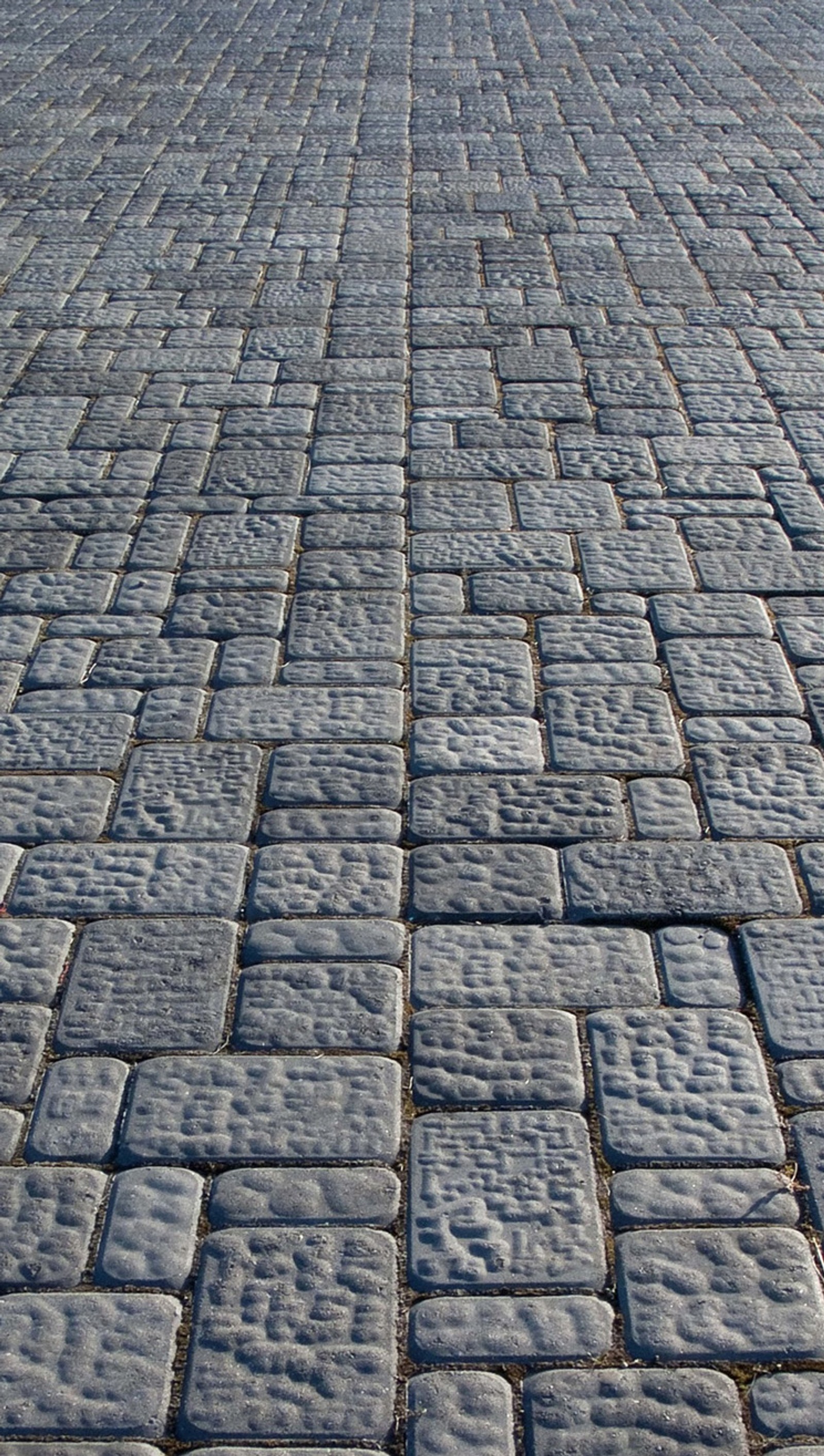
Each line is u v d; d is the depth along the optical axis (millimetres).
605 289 6285
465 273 6465
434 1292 2273
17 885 3068
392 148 8352
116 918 2982
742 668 3771
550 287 6309
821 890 3033
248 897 3031
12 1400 2133
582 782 3354
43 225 7105
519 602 4066
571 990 2803
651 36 11062
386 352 5680
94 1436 2098
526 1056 2662
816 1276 2291
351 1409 2119
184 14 11898
